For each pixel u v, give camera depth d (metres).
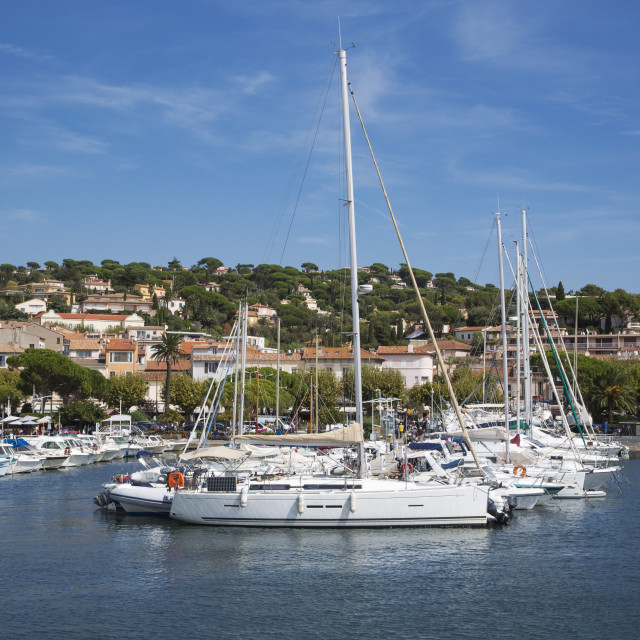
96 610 29.16
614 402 107.81
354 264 41.22
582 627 27.62
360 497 39.50
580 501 51.72
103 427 101.62
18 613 28.86
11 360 105.19
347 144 41.97
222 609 29.23
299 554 35.97
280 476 42.97
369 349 185.75
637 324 196.88
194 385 114.25
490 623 27.95
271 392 113.50
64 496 54.66
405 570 33.81
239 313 64.81
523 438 61.78
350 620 28.16
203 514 41.06
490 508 41.62
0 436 82.31
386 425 90.12
